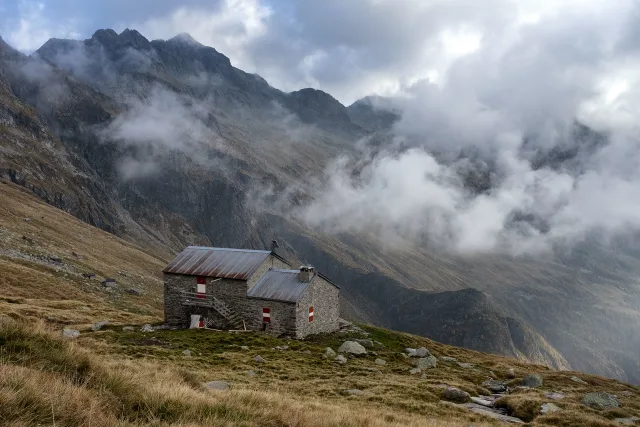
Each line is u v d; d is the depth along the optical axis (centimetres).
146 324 6150
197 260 6681
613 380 5506
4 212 15175
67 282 10156
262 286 6203
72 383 1317
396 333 7569
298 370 4075
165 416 1300
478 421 2886
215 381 2838
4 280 8356
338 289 6862
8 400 1013
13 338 1487
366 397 3203
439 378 4494
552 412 3159
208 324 6203
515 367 6303
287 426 1495
